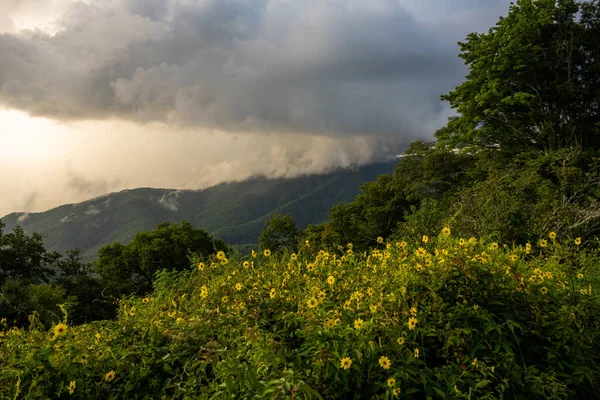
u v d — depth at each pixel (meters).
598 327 3.20
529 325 3.12
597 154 20.28
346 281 4.14
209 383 2.64
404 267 3.58
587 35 22.27
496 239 8.06
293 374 2.33
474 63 24.86
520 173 16.30
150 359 2.95
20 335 3.15
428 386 2.52
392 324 2.85
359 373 2.52
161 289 4.67
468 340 2.87
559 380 2.86
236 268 4.57
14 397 2.44
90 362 2.92
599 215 9.57
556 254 4.50
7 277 28.67
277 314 3.43
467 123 25.17
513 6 23.91
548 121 22.83
